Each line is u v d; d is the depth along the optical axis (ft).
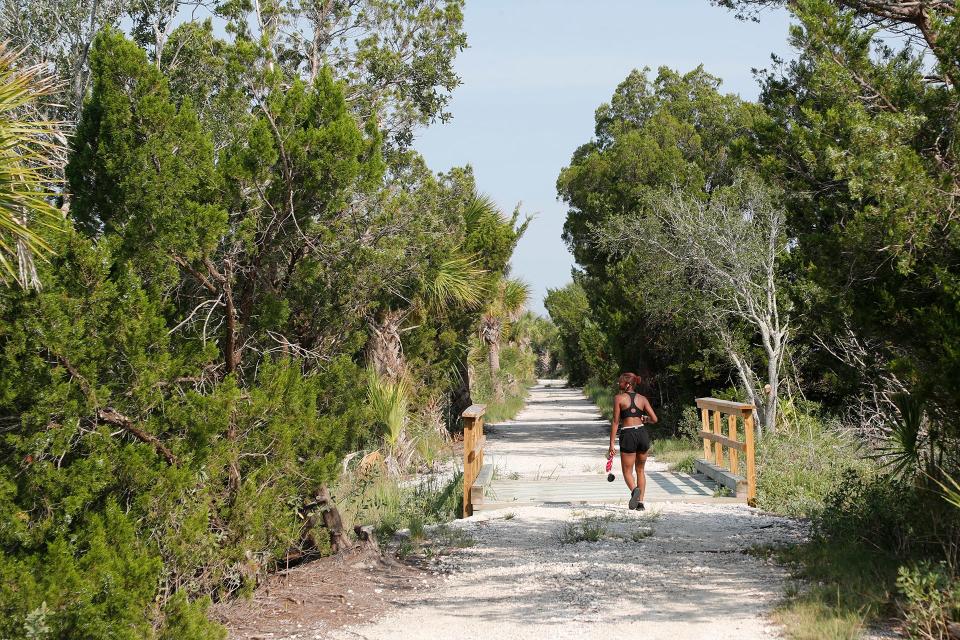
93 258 26.37
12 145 23.21
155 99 29.84
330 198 34.30
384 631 28.22
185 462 28.55
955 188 29.99
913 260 29.55
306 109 34.83
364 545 39.14
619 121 146.20
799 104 35.91
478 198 90.12
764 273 77.77
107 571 23.39
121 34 30.25
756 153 36.09
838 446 57.77
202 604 26.40
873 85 33.06
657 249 86.07
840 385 52.37
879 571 30.86
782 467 57.21
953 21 30.53
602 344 123.85
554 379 372.58
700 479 60.64
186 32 53.11
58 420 25.94
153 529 27.12
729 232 77.05
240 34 57.77
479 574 35.94
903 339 31.71
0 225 22.34
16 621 21.88
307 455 36.09
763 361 83.76
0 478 24.20
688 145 123.75
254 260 34.83
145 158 29.27
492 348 162.40
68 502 24.70
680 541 40.78
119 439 27.84
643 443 48.98
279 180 33.42
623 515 47.57
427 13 67.56
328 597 32.30
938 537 30.45
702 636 25.90
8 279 24.98
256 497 31.63
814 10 32.83
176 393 30.37
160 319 28.43
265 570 33.86
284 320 35.35
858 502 38.17
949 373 28.02
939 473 32.04
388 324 69.72
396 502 48.49
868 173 29.14
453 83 69.21
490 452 88.07
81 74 55.98
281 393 33.22
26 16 57.06
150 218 28.89
